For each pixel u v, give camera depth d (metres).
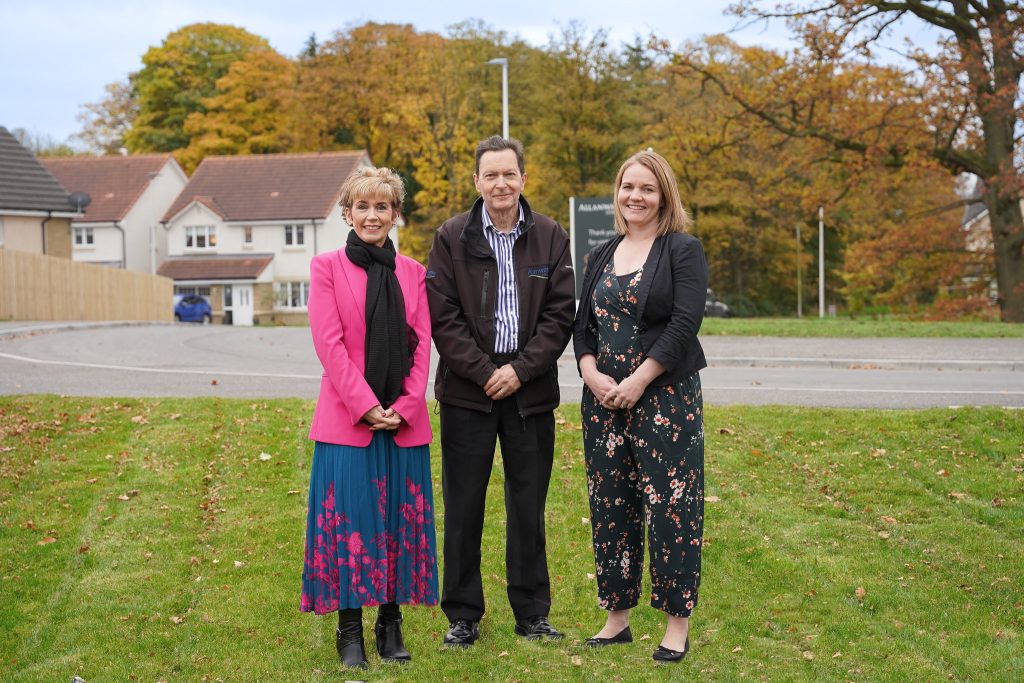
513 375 4.58
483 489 4.78
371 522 4.47
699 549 4.54
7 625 5.02
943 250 29.41
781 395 10.79
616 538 4.65
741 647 4.74
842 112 26.92
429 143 46.53
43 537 6.20
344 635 4.60
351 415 4.44
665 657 4.54
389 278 4.59
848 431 8.34
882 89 26.45
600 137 46.66
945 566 5.75
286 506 6.78
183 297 48.97
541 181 45.25
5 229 36.06
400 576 4.55
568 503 6.91
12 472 7.31
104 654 4.71
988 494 6.87
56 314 28.78
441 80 48.06
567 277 4.73
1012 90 24.75
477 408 4.69
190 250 53.72
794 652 4.68
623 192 4.61
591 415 4.66
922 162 26.47
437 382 4.83
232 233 53.38
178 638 4.91
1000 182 25.72
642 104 51.28
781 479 7.32
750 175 44.25
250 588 5.52
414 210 54.72
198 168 55.78
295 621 5.12
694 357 4.52
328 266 4.59
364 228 4.62
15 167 37.22
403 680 4.36
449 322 4.66
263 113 62.19
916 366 14.64
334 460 4.47
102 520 6.50
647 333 4.52
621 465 4.61
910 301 33.94
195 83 66.31
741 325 20.92
